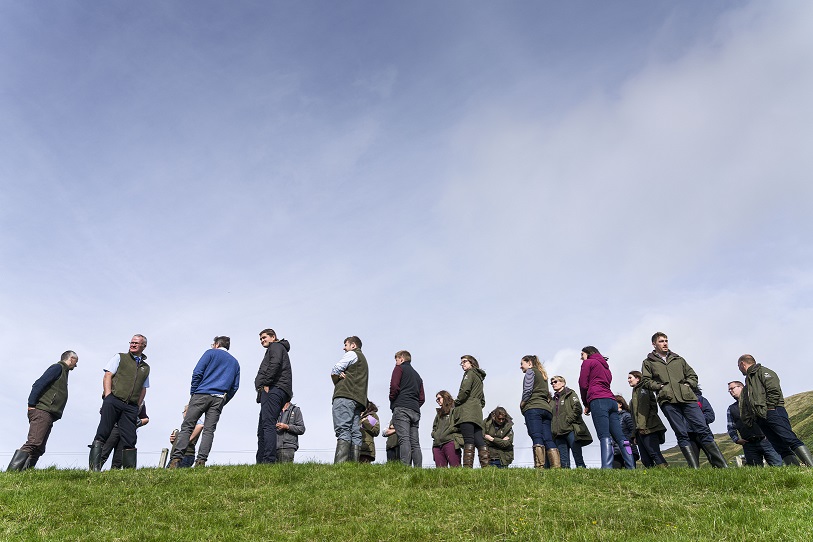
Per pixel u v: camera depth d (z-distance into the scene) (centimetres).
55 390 1179
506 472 1039
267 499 911
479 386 1238
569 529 760
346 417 1141
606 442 1127
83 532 771
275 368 1170
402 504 877
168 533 770
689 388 1099
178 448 1141
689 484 928
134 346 1206
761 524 715
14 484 952
